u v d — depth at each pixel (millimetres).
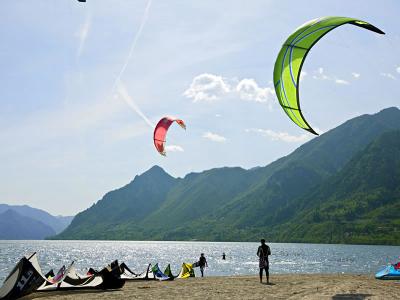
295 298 15445
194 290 19078
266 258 22594
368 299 14805
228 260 104500
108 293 18125
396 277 25781
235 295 16906
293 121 15586
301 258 117438
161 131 27484
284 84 14953
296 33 14062
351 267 78812
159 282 24828
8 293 16219
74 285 19141
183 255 134125
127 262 94750
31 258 17562
